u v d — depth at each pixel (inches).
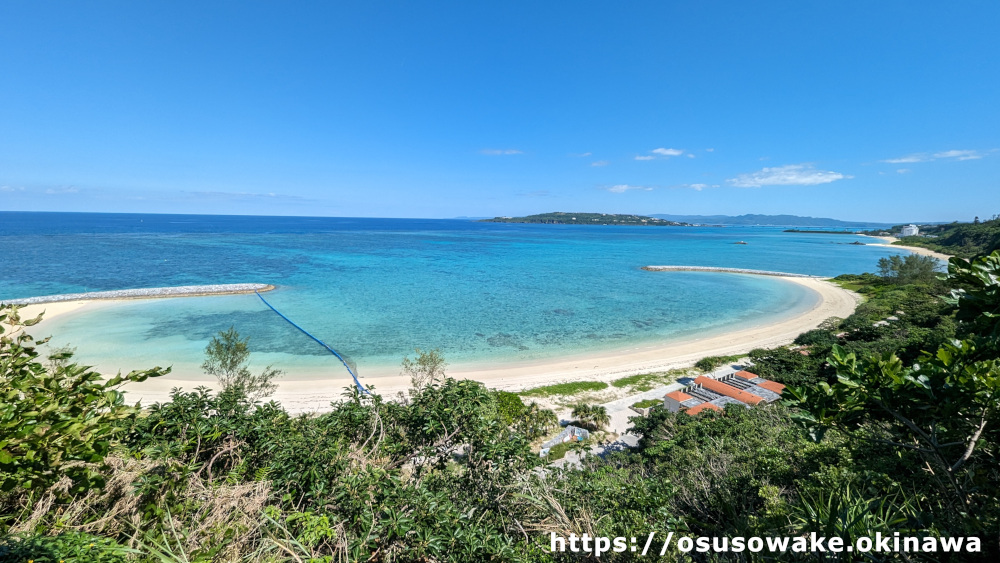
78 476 149.5
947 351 143.1
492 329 1836.9
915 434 183.0
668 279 3265.3
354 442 284.7
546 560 194.9
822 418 158.6
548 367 1403.8
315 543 179.5
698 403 1046.4
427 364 1160.8
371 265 3796.8
